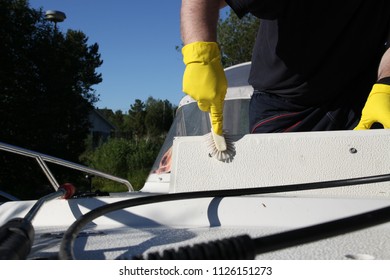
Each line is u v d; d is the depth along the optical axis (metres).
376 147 1.58
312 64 2.10
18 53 15.96
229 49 16.44
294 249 1.10
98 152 20.84
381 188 1.53
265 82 2.35
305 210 1.36
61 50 17.22
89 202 1.57
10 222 1.05
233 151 1.65
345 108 2.27
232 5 1.74
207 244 0.90
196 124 3.04
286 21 1.98
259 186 1.61
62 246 0.94
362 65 2.20
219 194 1.42
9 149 1.82
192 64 1.58
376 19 2.05
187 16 1.65
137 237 1.25
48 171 1.94
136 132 43.25
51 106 16.28
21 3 16.52
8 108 15.58
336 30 2.00
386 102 1.80
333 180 1.46
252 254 0.89
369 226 0.95
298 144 1.62
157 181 2.80
